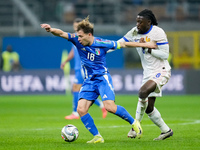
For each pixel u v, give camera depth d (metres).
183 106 59.97
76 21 41.62
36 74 85.94
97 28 100.00
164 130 27.14
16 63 92.12
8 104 65.56
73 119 44.06
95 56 24.97
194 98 74.56
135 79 82.06
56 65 92.25
